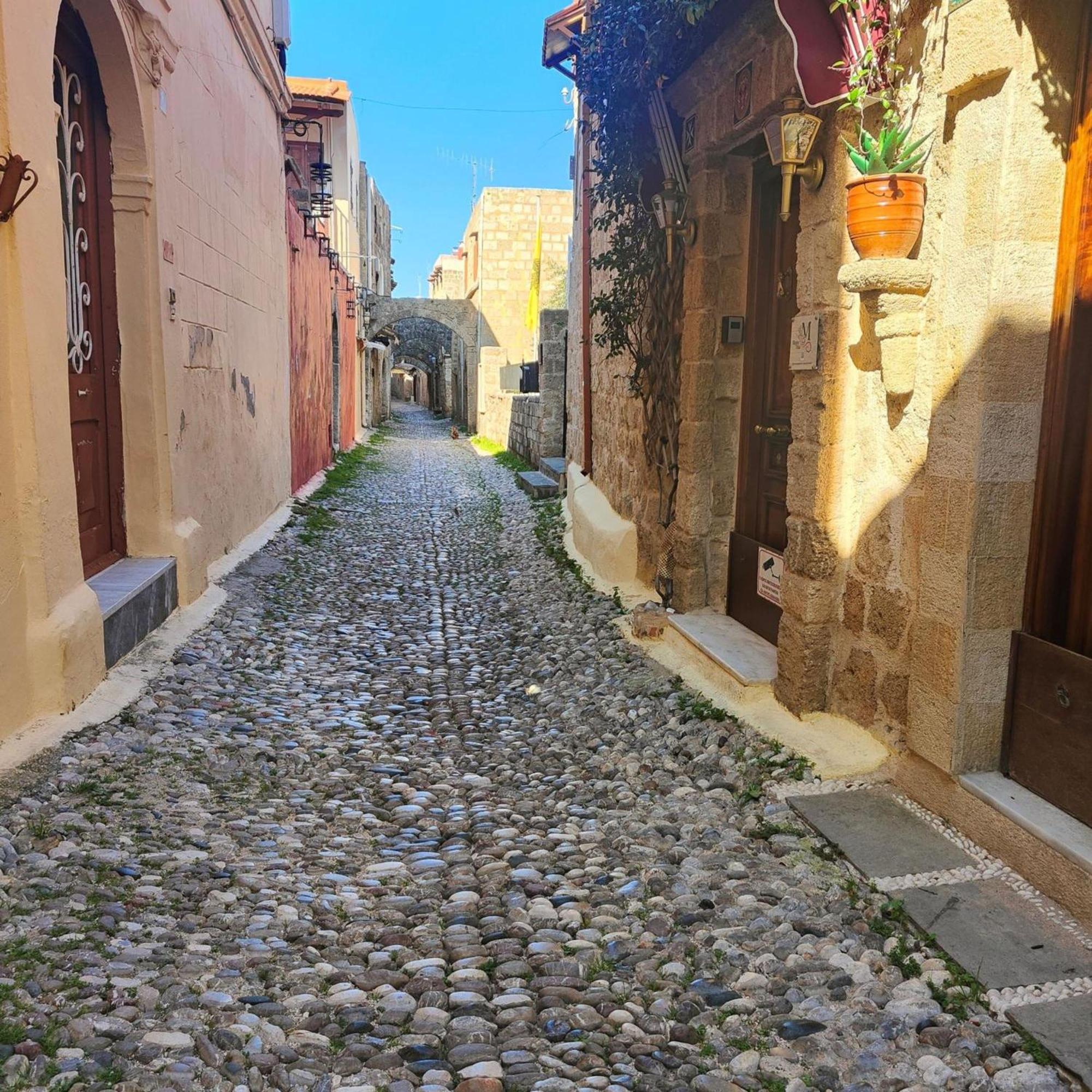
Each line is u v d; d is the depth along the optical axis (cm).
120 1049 195
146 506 558
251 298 880
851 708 377
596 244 888
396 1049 210
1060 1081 202
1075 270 273
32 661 363
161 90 541
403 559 900
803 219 392
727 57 461
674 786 374
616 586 684
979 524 290
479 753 427
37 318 359
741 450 530
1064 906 260
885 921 262
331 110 2014
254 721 431
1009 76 271
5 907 244
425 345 4303
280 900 277
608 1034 218
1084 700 268
